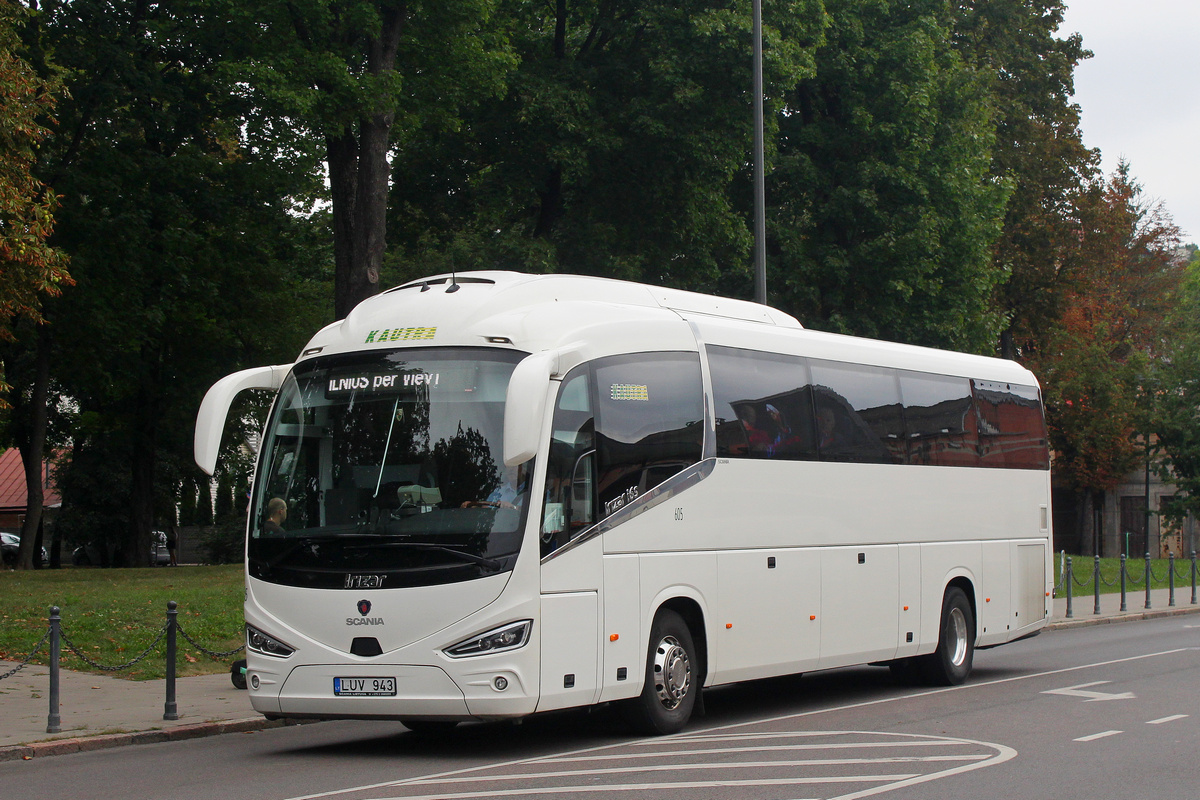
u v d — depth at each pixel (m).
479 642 9.59
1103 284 56.62
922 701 13.72
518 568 9.69
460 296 10.77
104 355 35.34
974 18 43.84
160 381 40.88
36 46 31.16
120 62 31.45
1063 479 58.25
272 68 23.42
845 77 33.28
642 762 9.52
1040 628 17.47
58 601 20.50
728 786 8.41
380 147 24.52
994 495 16.58
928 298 34.09
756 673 12.27
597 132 28.12
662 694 11.11
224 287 37.44
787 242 32.50
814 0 29.67
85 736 11.14
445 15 25.34
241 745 11.28
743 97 28.86
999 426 16.91
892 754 9.84
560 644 9.95
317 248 41.12
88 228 31.77
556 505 10.09
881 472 14.38
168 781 9.21
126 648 16.66
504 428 9.38
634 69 29.34
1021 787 8.45
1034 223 47.72
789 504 12.86
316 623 9.95
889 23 34.12
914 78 33.53
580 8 30.52
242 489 52.47
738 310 13.64
